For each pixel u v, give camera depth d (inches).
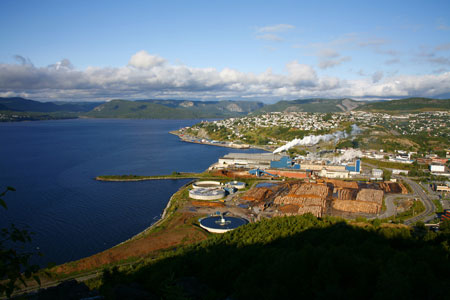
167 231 6063.0
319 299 2657.5
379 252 3486.7
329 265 2881.4
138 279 3811.5
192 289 3255.4
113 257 5093.5
